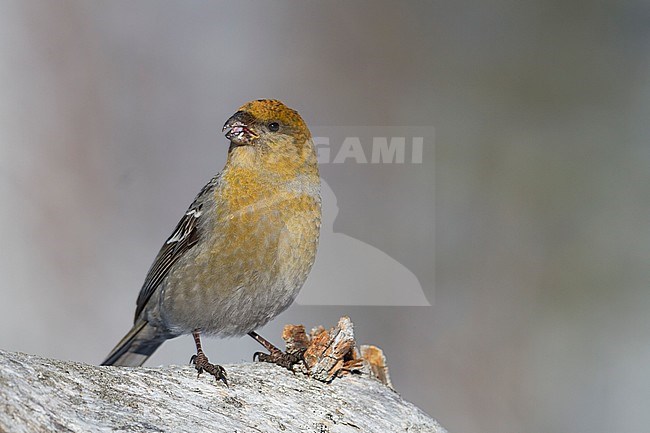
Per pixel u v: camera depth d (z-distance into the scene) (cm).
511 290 1293
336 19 1485
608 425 1219
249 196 733
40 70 1350
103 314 1205
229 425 575
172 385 600
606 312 1298
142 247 1262
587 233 1355
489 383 1216
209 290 744
